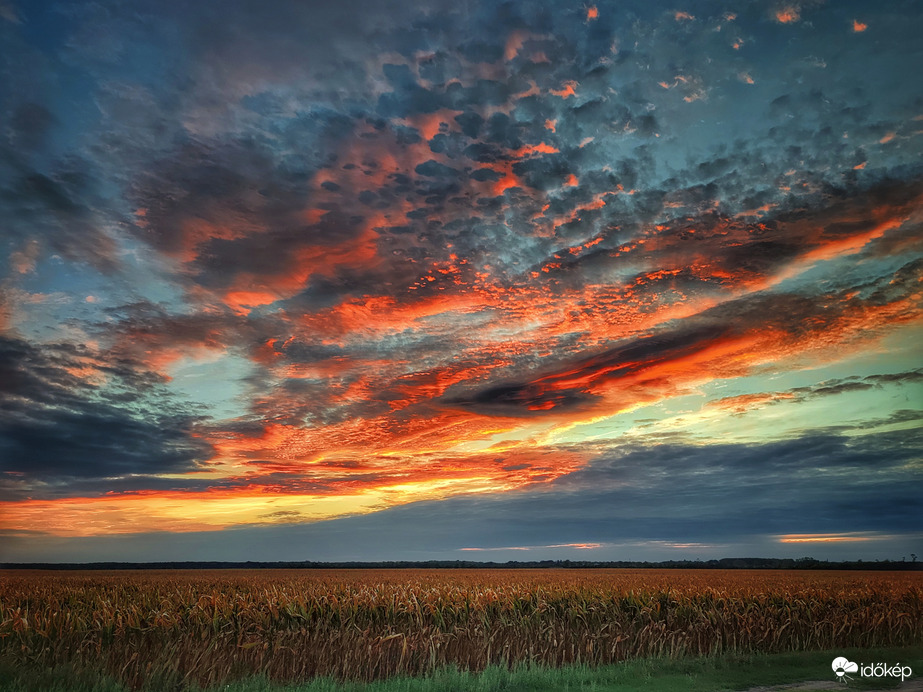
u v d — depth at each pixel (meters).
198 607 16.53
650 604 19.09
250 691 12.38
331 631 15.66
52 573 97.00
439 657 15.23
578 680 12.74
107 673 13.34
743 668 14.12
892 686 12.28
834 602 20.72
